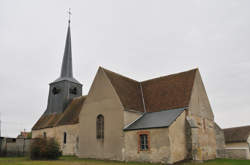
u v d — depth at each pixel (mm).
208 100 27062
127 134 21297
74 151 28688
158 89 26000
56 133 32062
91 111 25078
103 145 22953
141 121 22188
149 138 19703
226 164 18906
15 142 27969
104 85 24594
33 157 22594
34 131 36000
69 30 41438
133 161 20297
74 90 36719
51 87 37312
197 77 25266
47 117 36031
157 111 23547
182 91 23547
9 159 22484
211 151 24609
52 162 19047
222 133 27281
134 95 25625
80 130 25578
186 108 21547
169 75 26688
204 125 24484
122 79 26500
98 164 18031
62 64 39156
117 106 22734
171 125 19047
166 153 18391
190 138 20359
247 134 36094
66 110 33750
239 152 25266
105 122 23391
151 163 18828
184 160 19594
